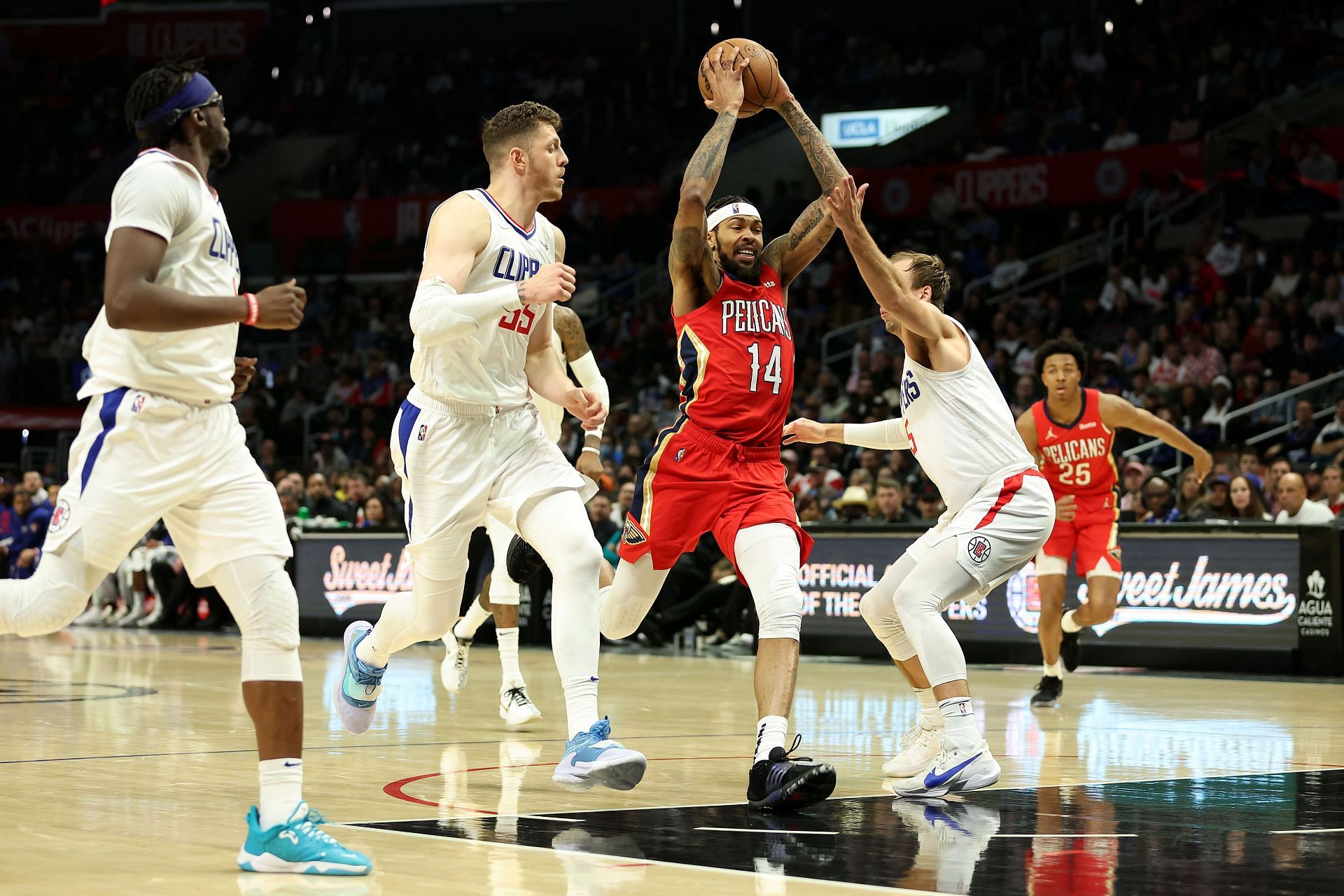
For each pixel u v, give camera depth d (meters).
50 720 7.05
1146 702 8.55
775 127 27.41
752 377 5.09
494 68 30.86
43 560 3.51
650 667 11.27
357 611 14.98
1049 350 8.52
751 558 4.96
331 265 27.44
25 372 25.86
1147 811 4.45
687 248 5.02
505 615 7.08
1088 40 26.41
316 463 20.73
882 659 12.27
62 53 32.06
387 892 3.23
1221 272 20.08
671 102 29.30
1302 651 10.70
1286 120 22.91
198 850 3.74
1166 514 12.44
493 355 4.84
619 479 15.28
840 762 5.76
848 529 12.55
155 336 3.50
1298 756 5.92
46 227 28.28
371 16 32.31
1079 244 22.17
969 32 28.14
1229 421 16.44
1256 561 10.94
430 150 29.83
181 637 15.06
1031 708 8.14
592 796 4.74
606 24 31.20
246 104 31.55
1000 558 5.16
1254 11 25.08
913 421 5.44
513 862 3.58
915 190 24.45
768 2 30.05
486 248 4.77
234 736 6.35
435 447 4.84
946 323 5.36
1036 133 24.97
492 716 7.53
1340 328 17.86
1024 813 4.41
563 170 4.94
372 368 23.47
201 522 3.58
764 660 4.80
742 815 4.37
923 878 3.40
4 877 3.36
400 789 4.88
